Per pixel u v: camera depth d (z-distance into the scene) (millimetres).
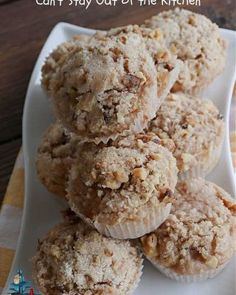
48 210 235
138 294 214
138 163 204
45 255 209
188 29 250
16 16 298
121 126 209
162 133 223
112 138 212
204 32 252
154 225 209
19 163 254
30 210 235
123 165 204
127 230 206
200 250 204
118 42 219
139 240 214
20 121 269
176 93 241
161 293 213
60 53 257
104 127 208
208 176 232
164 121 225
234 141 249
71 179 213
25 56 286
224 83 254
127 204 201
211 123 228
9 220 240
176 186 220
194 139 223
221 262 205
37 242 228
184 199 216
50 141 238
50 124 254
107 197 203
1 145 263
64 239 209
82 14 296
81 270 202
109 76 209
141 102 210
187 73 241
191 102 234
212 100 251
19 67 283
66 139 237
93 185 205
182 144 222
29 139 252
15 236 237
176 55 243
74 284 202
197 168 224
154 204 201
